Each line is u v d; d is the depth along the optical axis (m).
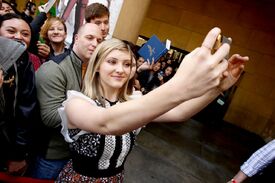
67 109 0.90
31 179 1.52
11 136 1.40
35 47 2.17
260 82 8.27
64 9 2.47
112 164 1.18
